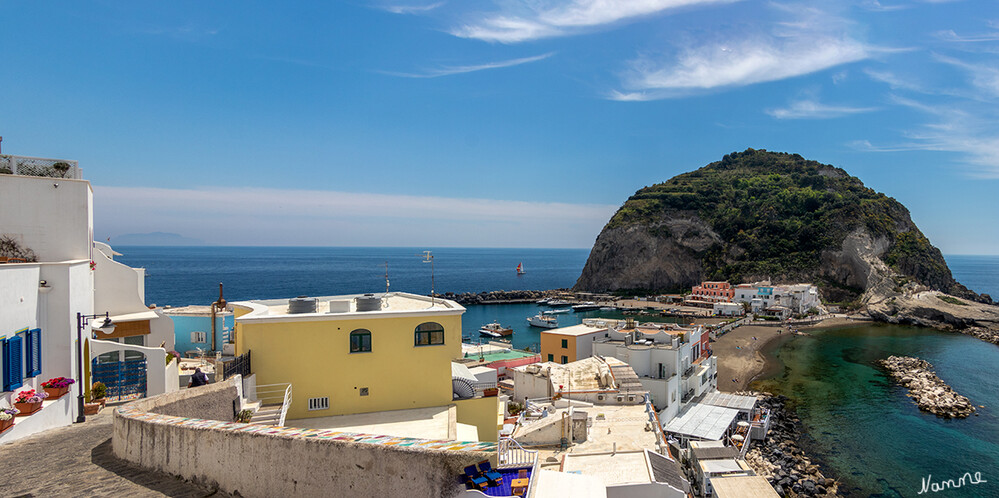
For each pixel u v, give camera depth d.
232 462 11.54
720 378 77.31
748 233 193.50
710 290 164.62
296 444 10.94
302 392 25.08
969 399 66.25
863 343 106.62
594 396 37.59
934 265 176.75
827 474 44.38
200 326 40.12
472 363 57.66
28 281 18.34
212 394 18.80
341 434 11.17
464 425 25.55
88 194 23.75
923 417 59.09
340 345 25.59
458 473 10.23
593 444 28.75
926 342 108.00
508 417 36.56
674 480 24.55
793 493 40.56
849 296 161.38
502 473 10.91
